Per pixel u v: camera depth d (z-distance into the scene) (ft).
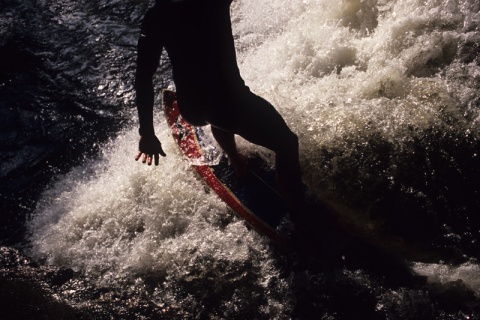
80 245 11.83
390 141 11.91
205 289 10.36
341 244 10.53
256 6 18.81
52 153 14.74
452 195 11.28
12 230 12.78
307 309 9.77
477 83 12.70
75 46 18.11
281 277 10.36
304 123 12.62
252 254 10.85
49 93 16.53
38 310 9.96
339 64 15.03
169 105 13.64
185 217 11.70
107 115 15.65
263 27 17.88
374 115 12.43
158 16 8.82
